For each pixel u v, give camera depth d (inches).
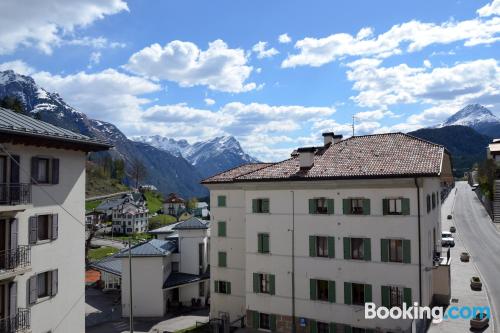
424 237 1481.3
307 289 1662.2
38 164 1048.2
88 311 2497.5
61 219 1123.3
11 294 943.0
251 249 1795.0
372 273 1534.2
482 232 3853.3
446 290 1728.6
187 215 7465.6
